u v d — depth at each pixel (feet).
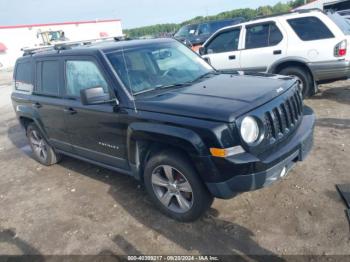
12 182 16.90
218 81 12.30
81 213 12.80
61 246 11.06
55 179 16.34
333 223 10.05
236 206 11.58
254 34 23.43
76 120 13.66
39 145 18.16
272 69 22.70
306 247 9.34
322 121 18.51
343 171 12.85
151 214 12.01
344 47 19.94
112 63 12.19
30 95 16.65
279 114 10.04
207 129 9.09
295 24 21.57
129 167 12.35
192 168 10.01
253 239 9.95
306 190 11.91
